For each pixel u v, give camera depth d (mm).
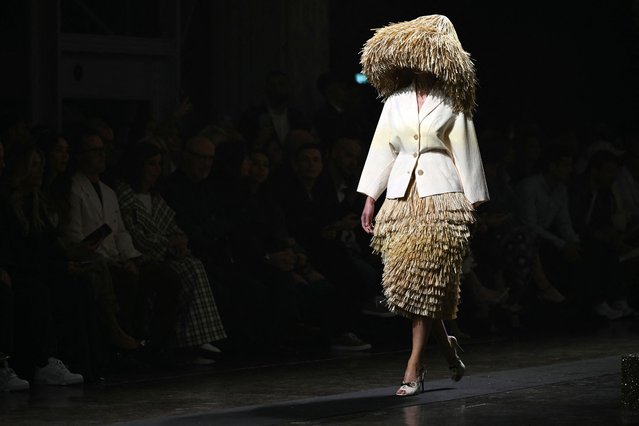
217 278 13672
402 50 9906
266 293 13992
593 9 23375
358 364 12883
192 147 13859
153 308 12836
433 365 12586
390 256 10031
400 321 15547
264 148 15656
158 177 13672
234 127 17031
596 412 9195
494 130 18859
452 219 9891
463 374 10617
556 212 18109
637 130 22781
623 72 23172
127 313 12617
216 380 11664
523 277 16734
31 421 9352
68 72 16984
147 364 12695
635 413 9156
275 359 13375
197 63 18641
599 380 10945
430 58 9836
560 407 9430
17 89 16422
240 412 9391
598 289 18156
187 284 13016
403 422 8820
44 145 12492
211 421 8984
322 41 19125
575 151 20078
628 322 17516
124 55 17594
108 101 17453
